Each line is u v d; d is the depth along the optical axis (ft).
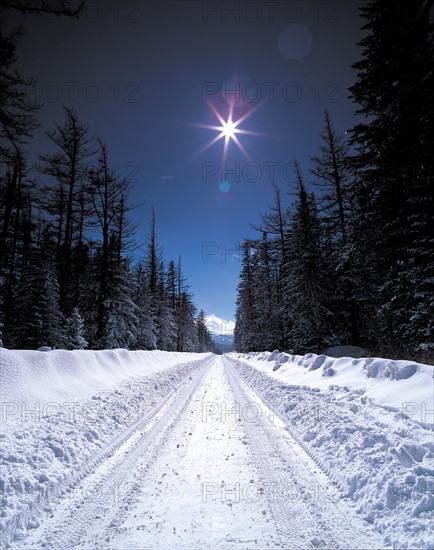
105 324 64.39
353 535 10.18
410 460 13.30
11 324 63.52
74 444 16.97
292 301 72.13
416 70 35.55
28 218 70.69
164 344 121.70
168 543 9.89
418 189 35.12
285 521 11.02
